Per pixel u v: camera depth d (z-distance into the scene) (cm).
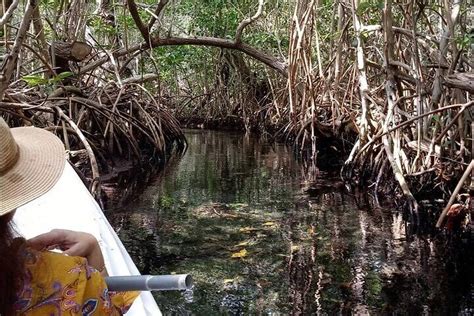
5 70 447
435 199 620
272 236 502
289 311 352
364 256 451
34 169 133
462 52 654
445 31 668
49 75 765
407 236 505
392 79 698
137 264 430
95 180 584
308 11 984
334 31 1105
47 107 659
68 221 275
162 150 905
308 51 1004
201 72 1567
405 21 789
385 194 667
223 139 1267
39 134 145
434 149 620
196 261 437
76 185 321
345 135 936
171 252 456
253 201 635
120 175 768
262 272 415
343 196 663
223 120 1516
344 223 546
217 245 477
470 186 555
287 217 567
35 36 722
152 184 724
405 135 673
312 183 740
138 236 498
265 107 1360
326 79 996
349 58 936
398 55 779
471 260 442
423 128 654
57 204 294
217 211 587
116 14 1095
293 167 874
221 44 1077
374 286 392
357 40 793
